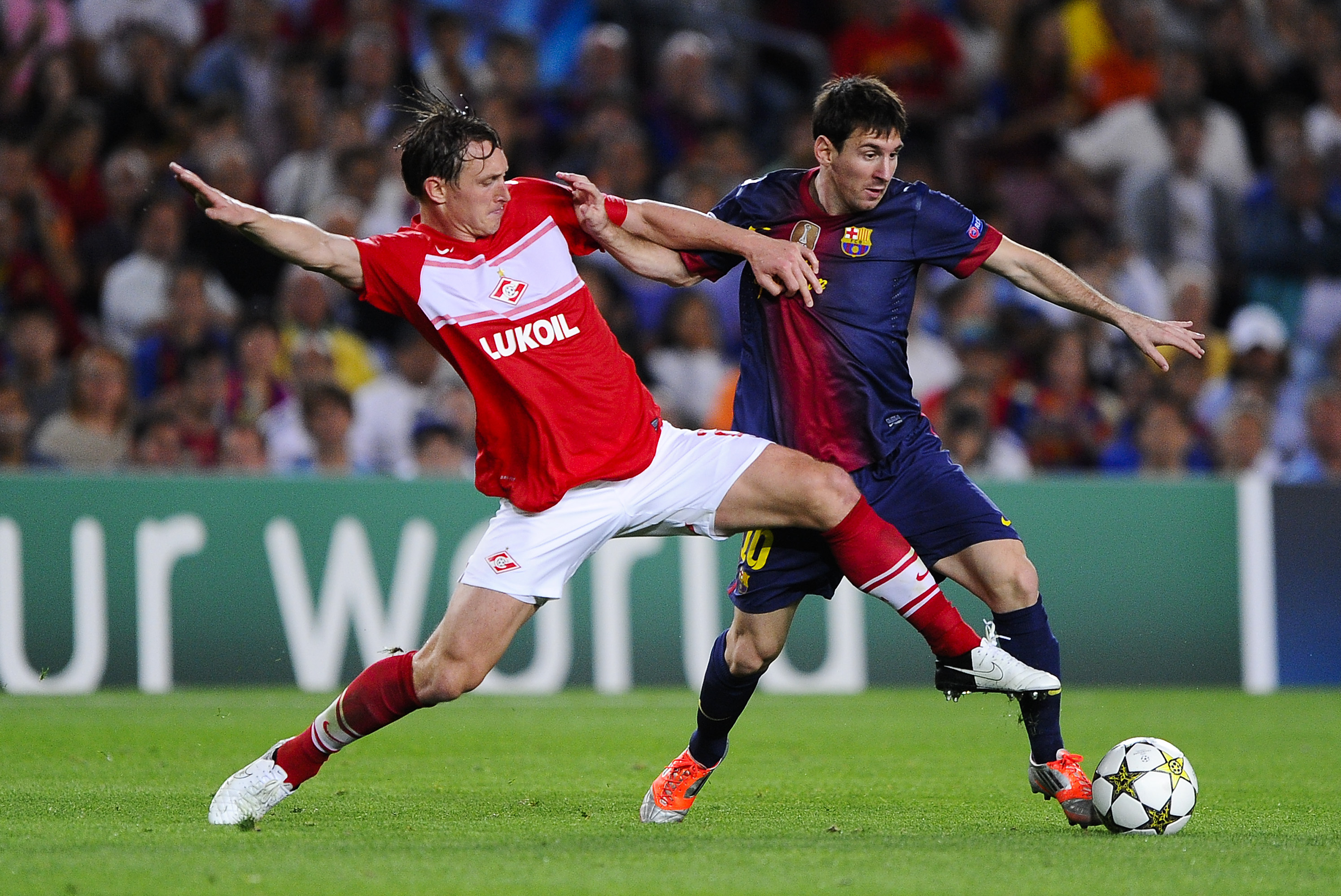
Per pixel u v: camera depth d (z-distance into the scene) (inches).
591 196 626.2
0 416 1368.1
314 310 1560.0
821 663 1321.4
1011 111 2034.9
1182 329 649.6
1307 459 1563.7
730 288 1715.1
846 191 637.3
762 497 613.9
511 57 1831.9
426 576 1275.8
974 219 655.8
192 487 1243.2
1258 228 1895.9
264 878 497.0
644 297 1697.8
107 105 1663.4
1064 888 489.7
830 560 642.2
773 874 510.3
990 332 1696.6
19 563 1206.9
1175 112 1926.7
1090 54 2009.1
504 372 601.9
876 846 576.7
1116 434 1601.9
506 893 476.4
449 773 830.5
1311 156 1905.8
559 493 603.2
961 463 1451.8
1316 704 1245.7
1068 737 1031.6
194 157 1647.4
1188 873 517.3
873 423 653.3
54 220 1555.1
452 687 601.9
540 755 912.3
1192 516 1364.4
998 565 634.8
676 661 1294.3
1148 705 1235.9
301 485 1259.8
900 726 1076.5
